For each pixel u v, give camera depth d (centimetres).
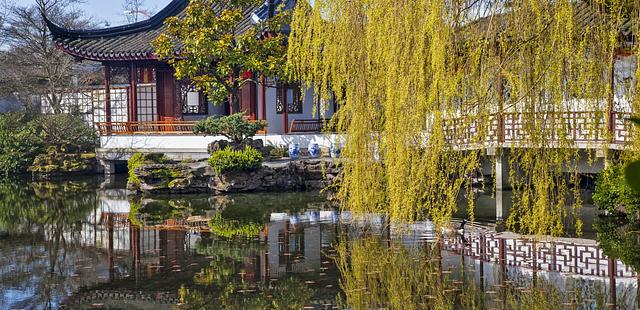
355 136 992
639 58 830
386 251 1484
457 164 938
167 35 2906
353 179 998
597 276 1235
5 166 3544
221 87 2719
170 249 1588
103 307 1151
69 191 2839
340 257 1451
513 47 879
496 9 886
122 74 4275
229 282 1288
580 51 853
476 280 1234
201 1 2741
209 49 2591
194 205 2258
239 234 1739
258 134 2862
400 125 906
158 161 2684
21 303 1179
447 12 874
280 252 1517
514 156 944
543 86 866
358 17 992
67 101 4141
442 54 861
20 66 4166
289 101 3083
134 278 1335
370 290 1201
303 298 1167
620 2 862
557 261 1346
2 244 1702
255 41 2619
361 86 988
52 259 1517
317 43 1031
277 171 2541
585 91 868
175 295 1213
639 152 866
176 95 3259
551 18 858
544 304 1080
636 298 1097
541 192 891
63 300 1195
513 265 1327
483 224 1739
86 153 3638
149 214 2117
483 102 885
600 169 1925
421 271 1310
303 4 1098
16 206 2427
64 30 3139
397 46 903
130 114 3369
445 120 896
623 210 1772
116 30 3247
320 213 2017
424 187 933
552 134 878
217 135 2717
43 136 3656
